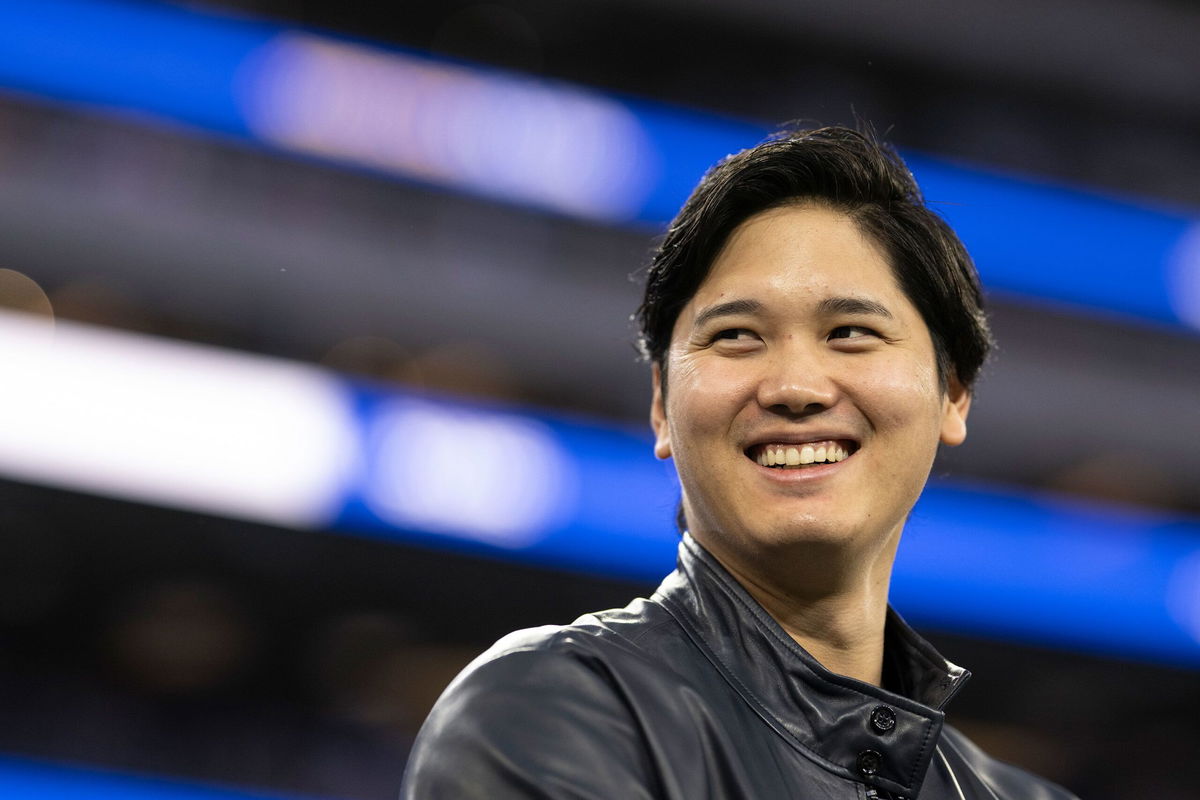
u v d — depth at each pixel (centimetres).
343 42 2323
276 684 2330
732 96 2764
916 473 417
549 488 2144
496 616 2391
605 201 2342
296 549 2272
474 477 2123
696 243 430
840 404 406
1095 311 2441
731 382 408
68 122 2223
